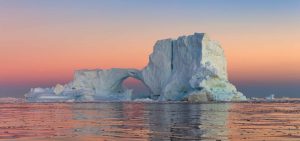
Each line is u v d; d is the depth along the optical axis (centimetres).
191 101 14050
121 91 16950
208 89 13975
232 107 10688
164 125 5219
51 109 10350
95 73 16612
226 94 14550
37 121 6119
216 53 14812
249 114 7569
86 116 7312
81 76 16675
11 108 11169
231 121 5841
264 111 8588
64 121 6103
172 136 4000
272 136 3994
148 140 3706
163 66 15350
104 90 16662
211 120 6053
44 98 17000
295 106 11362
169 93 14912
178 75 14812
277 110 9038
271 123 5488
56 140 3800
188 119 6291
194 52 14575
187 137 3909
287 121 5831
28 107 11825
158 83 15525
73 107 11488
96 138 3897
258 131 4441
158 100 15150
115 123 5612
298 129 4653
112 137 3956
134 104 13475
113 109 10038
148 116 7138
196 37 14588
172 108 10225
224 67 15162
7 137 4050
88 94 16475
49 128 4950
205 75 14162
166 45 15325
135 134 4191
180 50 14912
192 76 14138
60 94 16975
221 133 4256
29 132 4494
